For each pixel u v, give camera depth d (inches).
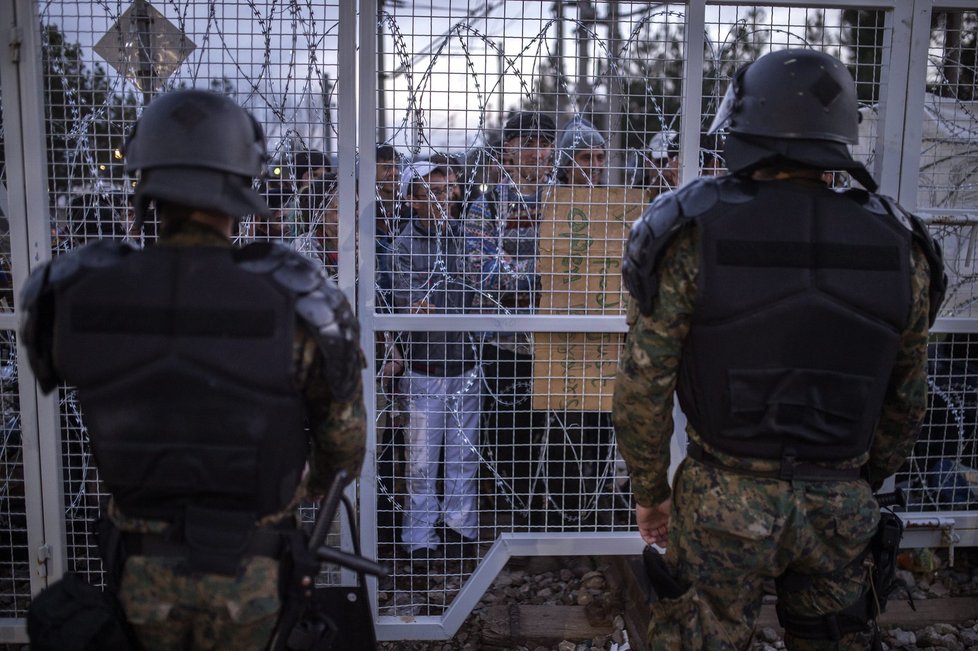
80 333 60.7
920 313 73.7
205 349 59.7
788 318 69.6
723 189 73.0
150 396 60.0
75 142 105.9
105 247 63.9
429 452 116.3
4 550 119.7
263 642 61.2
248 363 59.7
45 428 107.4
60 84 107.1
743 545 70.6
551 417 128.6
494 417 129.0
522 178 115.6
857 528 72.2
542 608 122.0
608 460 113.7
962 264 119.1
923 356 75.9
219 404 59.8
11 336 109.6
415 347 115.9
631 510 115.2
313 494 73.7
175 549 60.7
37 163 104.3
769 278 69.7
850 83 74.4
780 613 79.6
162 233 64.7
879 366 71.8
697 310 71.0
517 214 109.8
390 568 125.3
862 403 71.5
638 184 120.0
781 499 70.7
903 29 111.1
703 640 71.8
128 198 107.0
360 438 66.7
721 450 72.8
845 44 113.3
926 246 74.0
